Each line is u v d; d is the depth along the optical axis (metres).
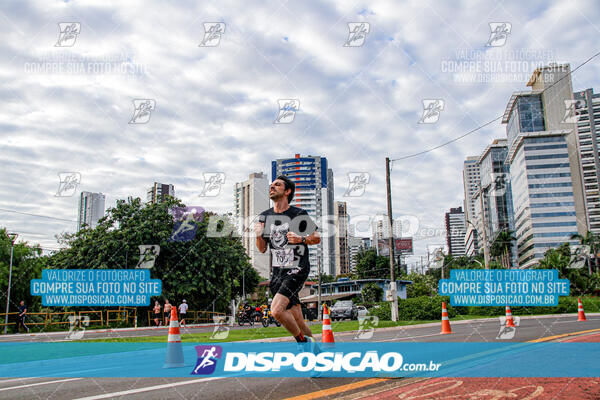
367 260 70.56
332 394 3.55
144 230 27.95
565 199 85.88
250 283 44.56
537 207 86.25
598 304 27.23
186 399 3.50
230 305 36.78
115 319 24.83
